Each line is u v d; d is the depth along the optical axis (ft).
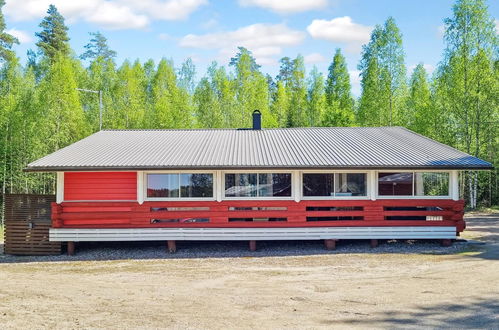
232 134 58.80
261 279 33.63
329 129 61.41
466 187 103.45
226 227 45.44
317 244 48.24
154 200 45.91
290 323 22.90
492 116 88.38
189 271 37.29
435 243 46.91
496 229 56.80
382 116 103.09
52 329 22.38
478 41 88.22
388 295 27.99
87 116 114.83
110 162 43.98
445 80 92.38
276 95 146.00
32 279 34.94
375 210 45.55
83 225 45.70
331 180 46.01
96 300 27.94
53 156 46.55
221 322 23.24
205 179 46.11
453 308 24.86
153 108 119.75
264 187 46.11
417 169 43.42
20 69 133.39
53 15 144.56
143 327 22.57
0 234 65.41
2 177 86.02
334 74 120.47
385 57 103.65
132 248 48.62
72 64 130.41
